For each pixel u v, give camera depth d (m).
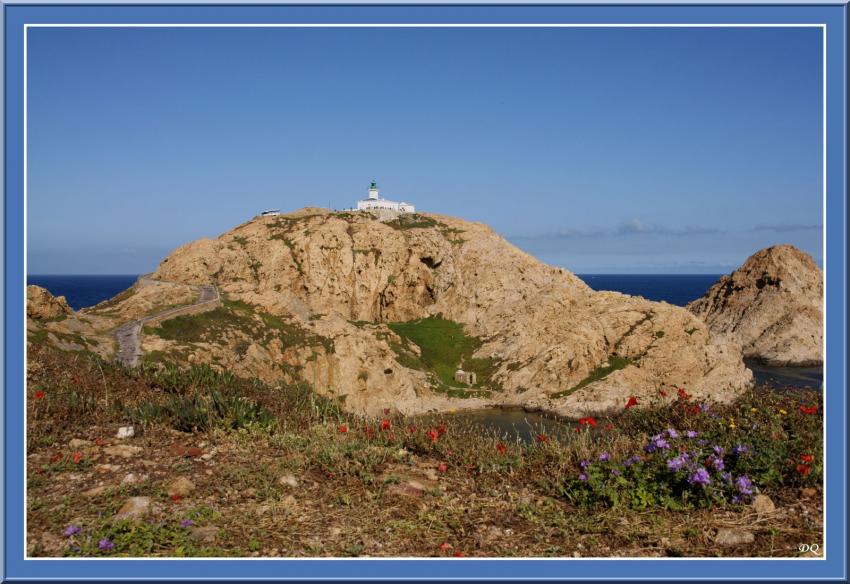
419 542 6.55
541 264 85.88
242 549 6.19
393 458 9.30
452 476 8.79
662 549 6.49
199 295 57.47
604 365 63.31
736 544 6.55
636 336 64.88
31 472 7.92
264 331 54.19
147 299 52.56
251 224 85.44
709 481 7.41
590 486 7.89
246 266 74.44
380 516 7.13
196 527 6.63
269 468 8.45
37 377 12.29
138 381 12.93
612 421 11.32
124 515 6.80
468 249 86.50
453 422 11.10
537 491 8.22
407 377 60.53
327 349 56.47
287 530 6.69
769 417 9.95
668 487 7.74
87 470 8.16
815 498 7.54
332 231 79.31
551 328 68.25
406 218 94.94
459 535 6.75
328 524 6.89
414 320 79.56
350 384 55.34
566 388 61.03
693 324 66.44
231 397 11.27
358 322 70.25
